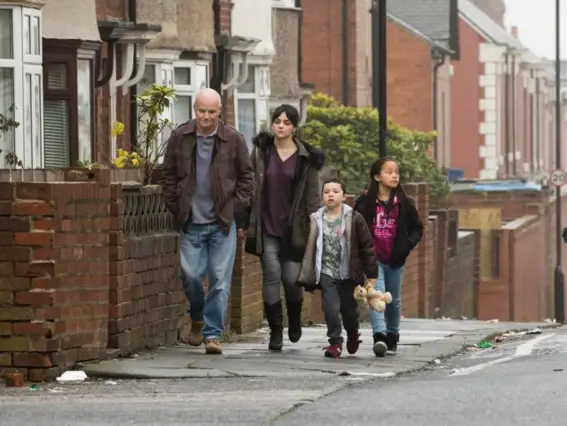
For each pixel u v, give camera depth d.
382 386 24.80
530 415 20.77
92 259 27.58
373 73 98.00
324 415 21.06
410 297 60.50
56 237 26.52
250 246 30.80
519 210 116.12
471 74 148.62
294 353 30.84
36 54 42.06
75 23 45.72
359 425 20.12
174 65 56.12
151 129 36.09
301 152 30.45
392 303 31.48
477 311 85.62
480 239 94.62
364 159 75.38
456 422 20.30
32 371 26.30
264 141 30.66
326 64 94.56
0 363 26.34
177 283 32.06
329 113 78.00
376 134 77.69
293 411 21.52
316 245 30.17
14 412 21.77
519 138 168.62
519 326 43.31
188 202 29.56
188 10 56.53
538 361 28.88
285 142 30.59
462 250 78.56
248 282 36.94
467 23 148.50
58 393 24.50
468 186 113.38
